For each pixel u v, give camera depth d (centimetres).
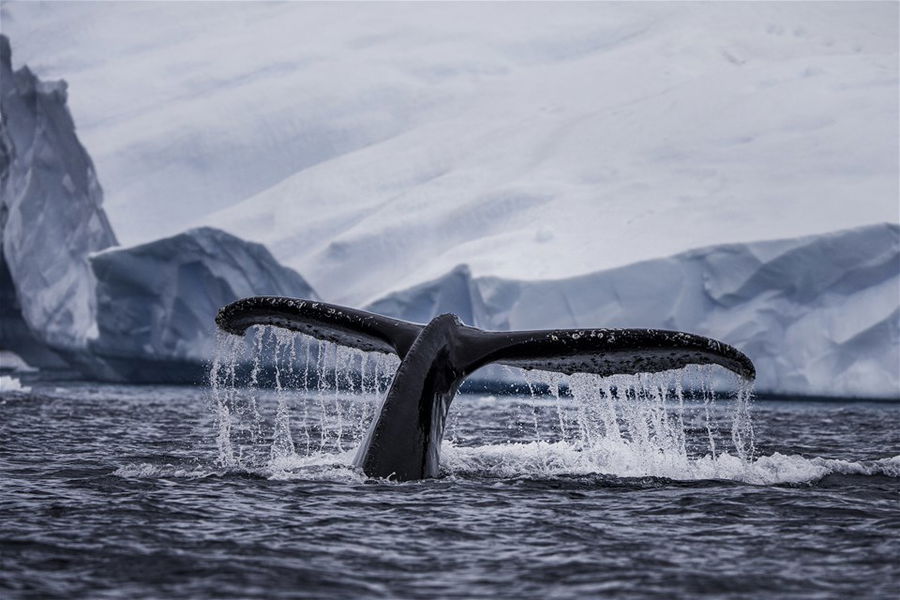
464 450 2944
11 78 15675
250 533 1839
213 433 4122
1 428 4175
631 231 9712
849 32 14875
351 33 16275
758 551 1736
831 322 8500
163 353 11550
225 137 13888
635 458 2758
